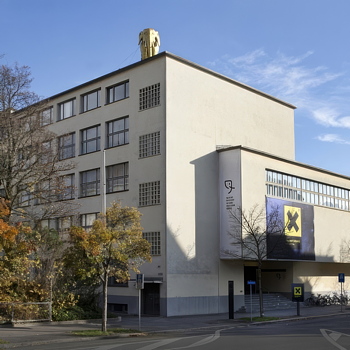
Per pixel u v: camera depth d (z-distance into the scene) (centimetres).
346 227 5212
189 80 3984
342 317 3788
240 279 4128
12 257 2888
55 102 4725
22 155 3384
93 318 3072
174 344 2050
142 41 4306
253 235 3578
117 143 4156
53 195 3541
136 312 3728
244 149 4019
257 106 4641
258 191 4100
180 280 3659
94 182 4300
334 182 5100
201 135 4012
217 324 3088
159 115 3816
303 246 4500
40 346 2047
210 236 3941
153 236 3722
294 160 4731
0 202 2550
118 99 4212
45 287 2952
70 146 4550
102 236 2438
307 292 4881
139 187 3881
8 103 3312
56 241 3147
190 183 3862
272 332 2598
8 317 2756
